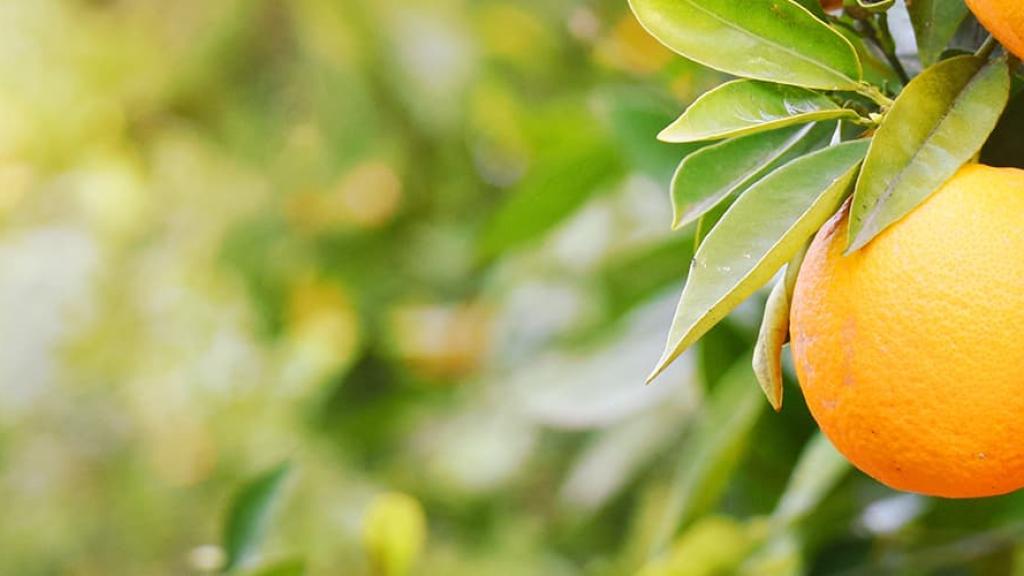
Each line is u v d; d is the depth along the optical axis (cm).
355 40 225
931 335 92
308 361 245
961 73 95
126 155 262
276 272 251
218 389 256
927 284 92
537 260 204
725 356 126
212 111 249
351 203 246
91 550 269
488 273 230
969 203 92
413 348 235
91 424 273
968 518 122
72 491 272
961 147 93
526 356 201
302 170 243
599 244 192
